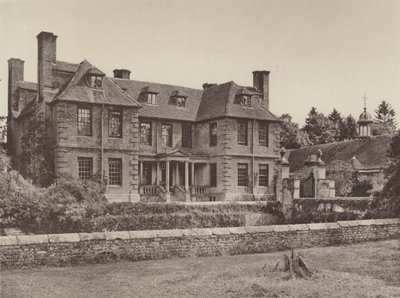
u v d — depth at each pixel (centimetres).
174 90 4103
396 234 1728
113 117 3262
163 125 3822
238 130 3747
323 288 923
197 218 2827
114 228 2517
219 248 1432
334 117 8231
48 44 3384
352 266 1153
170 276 1091
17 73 4003
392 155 2383
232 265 1220
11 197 2312
